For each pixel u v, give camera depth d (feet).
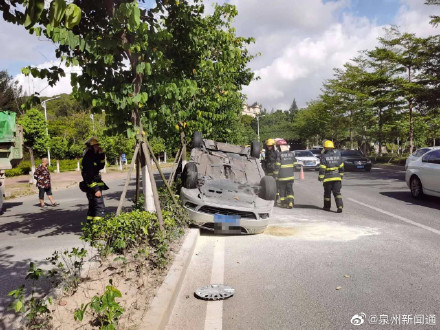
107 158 148.97
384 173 80.02
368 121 134.62
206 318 13.12
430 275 16.89
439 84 89.66
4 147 43.11
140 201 26.99
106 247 18.44
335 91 148.05
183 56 27.17
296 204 39.50
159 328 11.36
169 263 17.51
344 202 39.83
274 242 23.61
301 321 12.83
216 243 23.77
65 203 49.57
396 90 99.40
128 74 22.38
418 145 174.70
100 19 20.86
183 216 25.35
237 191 28.40
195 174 28.17
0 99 95.66
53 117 229.25
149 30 20.95
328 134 192.95
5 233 29.73
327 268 18.25
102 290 14.49
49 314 12.31
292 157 37.29
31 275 12.60
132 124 22.66
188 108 35.04
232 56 34.19
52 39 17.72
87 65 20.16
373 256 20.02
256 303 14.37
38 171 46.34
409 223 28.25
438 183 36.50
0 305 13.85
